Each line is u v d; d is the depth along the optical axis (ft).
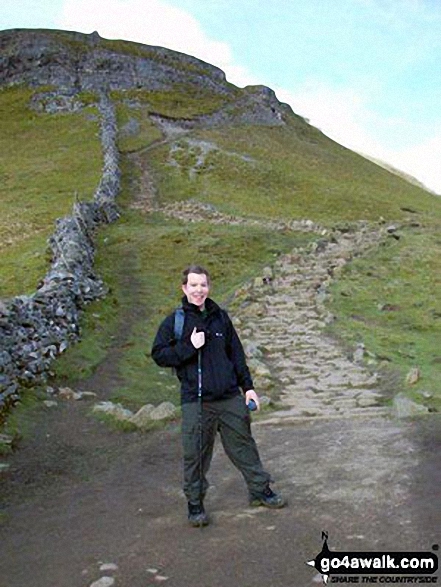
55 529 25.16
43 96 261.03
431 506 23.75
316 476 28.58
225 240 108.68
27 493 29.37
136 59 294.46
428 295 83.10
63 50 286.66
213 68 329.11
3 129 235.20
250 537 22.53
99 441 36.73
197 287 24.02
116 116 240.32
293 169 201.67
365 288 85.35
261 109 292.40
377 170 261.24
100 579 20.29
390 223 136.15
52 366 49.21
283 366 54.85
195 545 22.30
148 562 21.30
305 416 40.50
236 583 19.33
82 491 29.43
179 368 24.45
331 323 69.00
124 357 56.75
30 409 40.78
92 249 99.04
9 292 77.71
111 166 164.76
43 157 191.01
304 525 23.16
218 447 34.94
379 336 64.23
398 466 28.68
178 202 149.07
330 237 115.85
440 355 58.44
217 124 257.14
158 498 27.78
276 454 32.71
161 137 220.64
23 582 20.83
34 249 99.86
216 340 24.31
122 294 80.64
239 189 167.53
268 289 84.02
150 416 39.86
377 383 48.62
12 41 294.87
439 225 140.36
